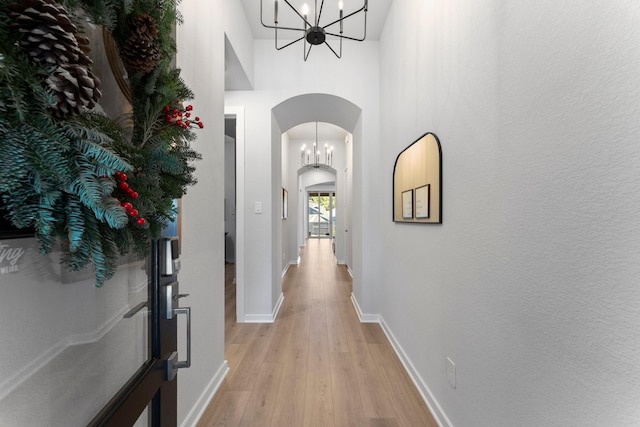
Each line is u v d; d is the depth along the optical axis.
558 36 0.85
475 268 1.29
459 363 1.42
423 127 1.92
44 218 0.44
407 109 2.25
